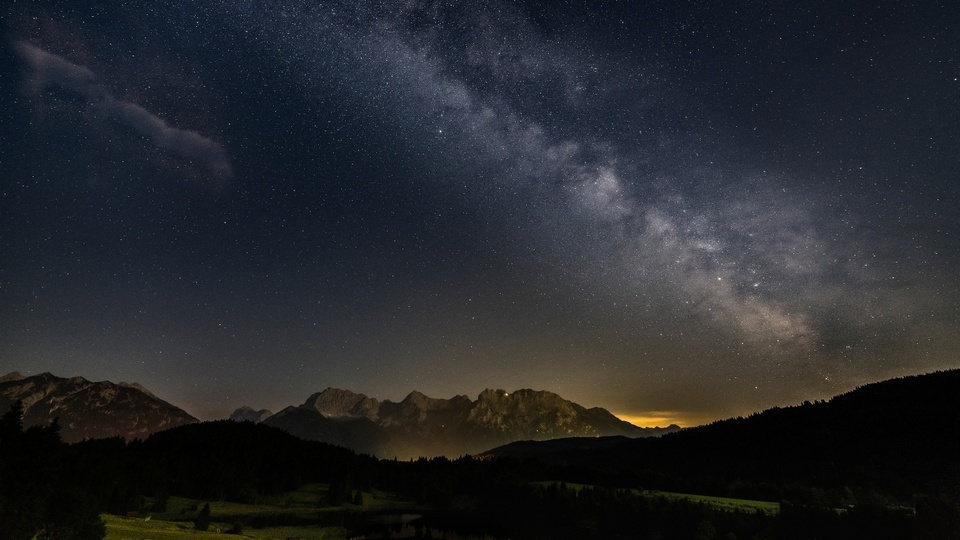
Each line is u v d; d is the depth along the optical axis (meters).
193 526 111.62
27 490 53.91
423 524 171.75
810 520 111.94
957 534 96.81
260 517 166.00
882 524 102.06
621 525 137.12
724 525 119.44
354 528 158.50
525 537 146.62
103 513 113.31
